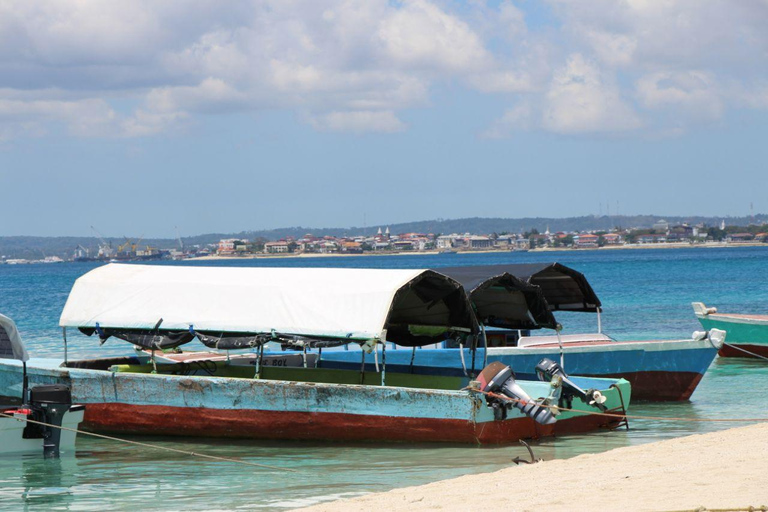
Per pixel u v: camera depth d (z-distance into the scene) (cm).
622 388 2270
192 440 2195
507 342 3097
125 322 2312
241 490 1658
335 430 2084
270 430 2130
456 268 2661
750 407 2681
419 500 1377
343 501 1441
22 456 1975
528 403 2008
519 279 2406
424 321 2370
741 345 3988
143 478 1781
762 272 14938
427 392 2017
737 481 1344
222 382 2150
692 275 14225
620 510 1184
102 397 2270
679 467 1511
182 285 2331
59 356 4538
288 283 2242
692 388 2814
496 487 1443
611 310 7369
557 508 1226
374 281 2164
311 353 2994
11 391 2405
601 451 1964
